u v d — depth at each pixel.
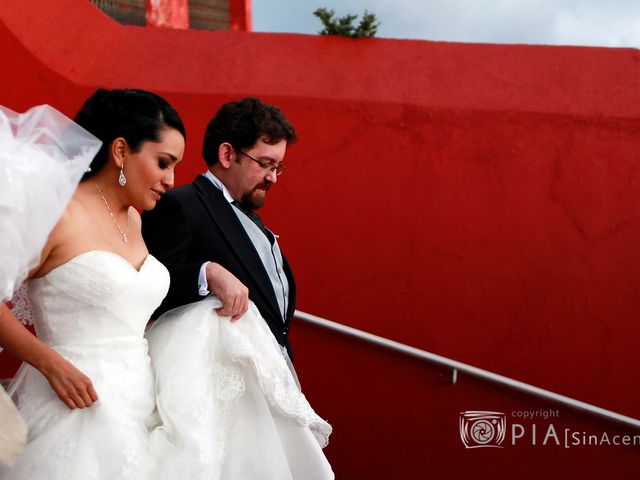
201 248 2.34
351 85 3.77
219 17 6.60
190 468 1.87
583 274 3.72
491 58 3.86
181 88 3.68
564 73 3.81
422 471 3.81
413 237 3.76
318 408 3.82
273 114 2.42
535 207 3.73
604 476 3.77
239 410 2.13
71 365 1.77
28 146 1.74
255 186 2.44
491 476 3.80
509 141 3.72
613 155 3.70
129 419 1.84
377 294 3.78
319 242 3.78
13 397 1.90
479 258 3.75
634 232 3.70
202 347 2.06
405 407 3.81
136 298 1.89
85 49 3.68
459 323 3.77
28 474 1.72
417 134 3.74
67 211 1.82
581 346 3.73
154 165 1.93
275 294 2.48
